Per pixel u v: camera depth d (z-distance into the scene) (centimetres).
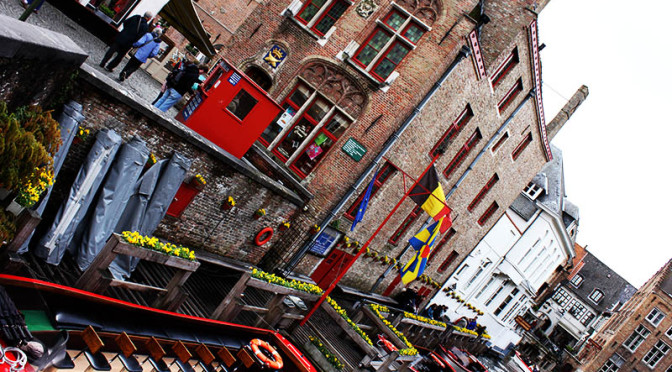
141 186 870
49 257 760
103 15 1226
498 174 2403
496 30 1711
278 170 1372
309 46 1459
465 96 1658
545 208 3625
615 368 4603
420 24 1428
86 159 768
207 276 1184
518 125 2227
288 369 1114
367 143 1420
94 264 704
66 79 685
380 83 1411
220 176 1039
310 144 1455
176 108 1417
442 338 2259
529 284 4056
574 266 6731
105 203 806
